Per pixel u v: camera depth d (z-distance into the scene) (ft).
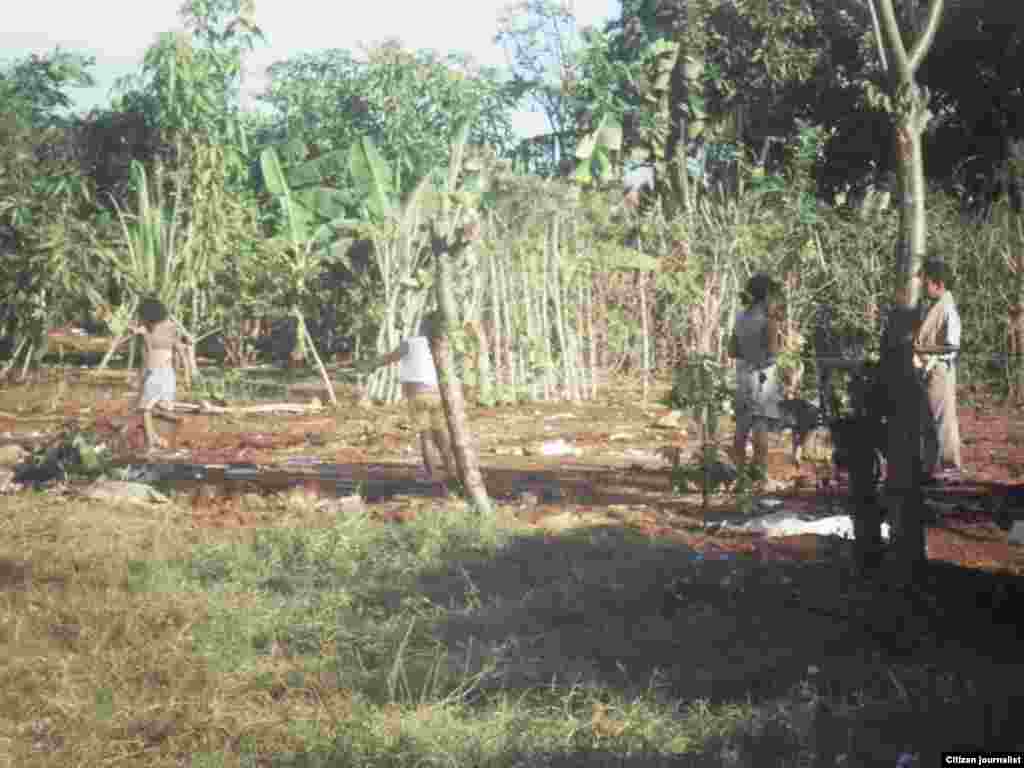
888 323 28.12
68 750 18.19
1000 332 69.97
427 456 41.52
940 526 34.14
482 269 70.54
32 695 20.38
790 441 52.01
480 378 69.67
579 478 42.93
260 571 28.02
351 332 83.71
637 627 24.03
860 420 28.17
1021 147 83.97
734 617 24.54
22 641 22.90
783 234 72.02
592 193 79.51
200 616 24.30
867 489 28.22
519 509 35.53
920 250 28.12
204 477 42.68
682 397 35.68
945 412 42.22
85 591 25.90
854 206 96.27
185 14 83.76
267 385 79.66
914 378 27.86
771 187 81.20
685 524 33.94
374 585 26.68
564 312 72.79
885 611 24.77
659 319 76.48
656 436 56.08
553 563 28.50
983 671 20.94
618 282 75.41
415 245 72.28
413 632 23.54
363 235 73.87
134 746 18.61
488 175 73.31
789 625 24.18
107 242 83.05
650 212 79.15
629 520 34.04
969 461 47.14
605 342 75.46
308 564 28.50
